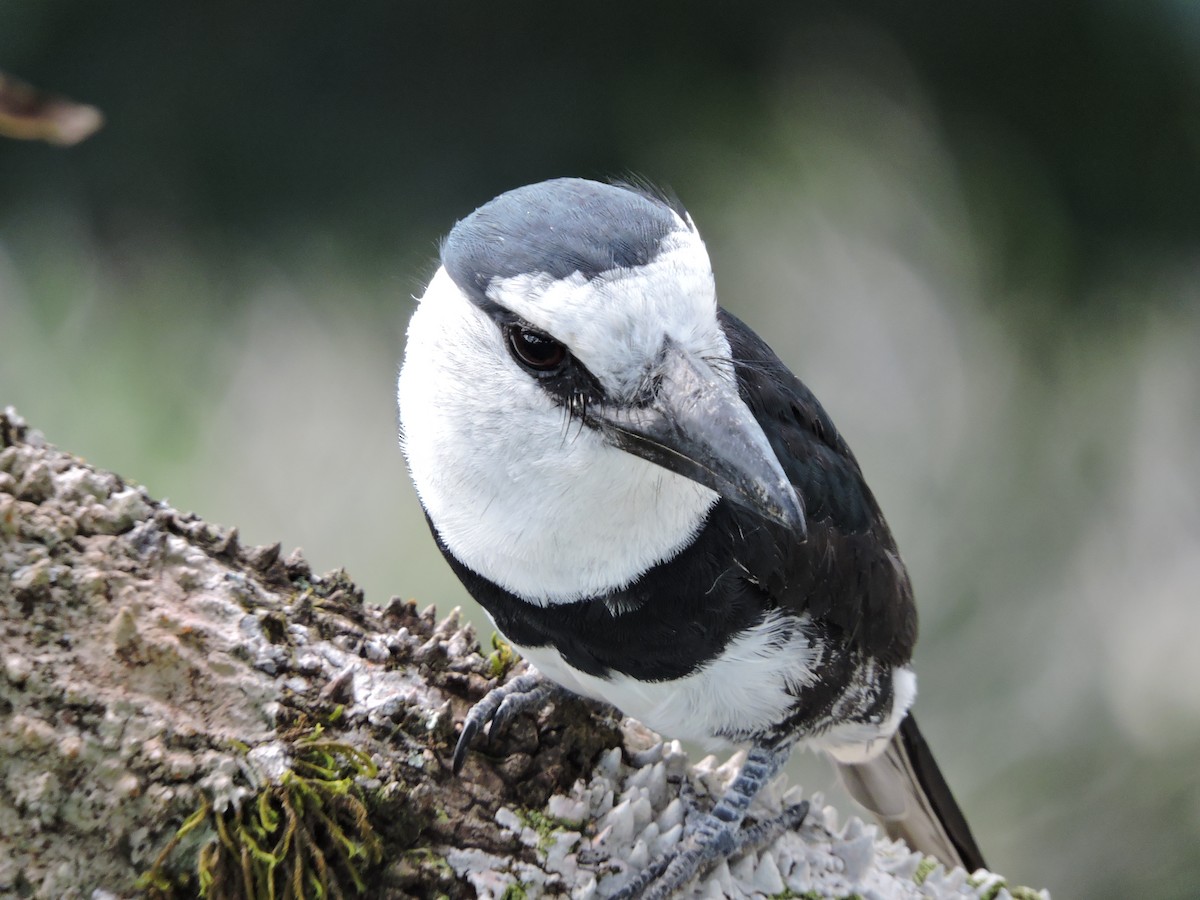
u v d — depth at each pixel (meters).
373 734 5.87
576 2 12.16
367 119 12.12
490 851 6.02
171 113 11.99
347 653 6.07
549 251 6.10
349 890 5.67
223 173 12.16
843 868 6.95
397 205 12.23
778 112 13.31
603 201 6.30
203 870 5.26
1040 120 12.87
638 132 12.43
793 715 7.09
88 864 5.21
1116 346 14.06
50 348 12.71
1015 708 14.90
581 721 6.75
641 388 6.13
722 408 6.11
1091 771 14.56
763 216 14.73
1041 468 15.23
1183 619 15.44
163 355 12.95
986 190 13.31
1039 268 13.32
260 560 6.18
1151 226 13.00
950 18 12.59
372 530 14.41
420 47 12.05
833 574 7.12
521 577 6.62
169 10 11.91
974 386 15.81
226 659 5.65
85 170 12.08
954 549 15.43
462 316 6.38
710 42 12.50
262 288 12.80
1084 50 12.46
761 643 6.80
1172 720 14.84
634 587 6.56
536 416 6.26
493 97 12.18
